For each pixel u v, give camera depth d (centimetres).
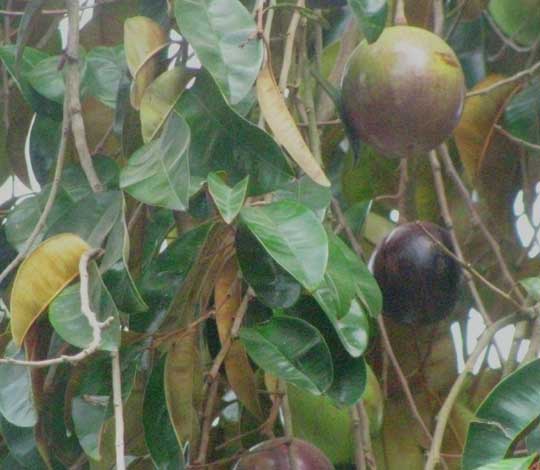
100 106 174
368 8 151
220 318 156
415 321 175
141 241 160
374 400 171
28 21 164
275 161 147
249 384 160
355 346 148
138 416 161
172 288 151
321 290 146
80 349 152
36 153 172
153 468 165
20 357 149
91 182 152
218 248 153
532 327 175
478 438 145
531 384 146
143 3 168
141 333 151
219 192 143
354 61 158
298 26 167
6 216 169
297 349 150
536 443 144
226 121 148
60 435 158
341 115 160
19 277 145
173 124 148
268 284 149
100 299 143
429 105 156
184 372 154
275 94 147
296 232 142
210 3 149
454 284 174
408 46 157
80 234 149
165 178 146
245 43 148
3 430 157
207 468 170
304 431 172
